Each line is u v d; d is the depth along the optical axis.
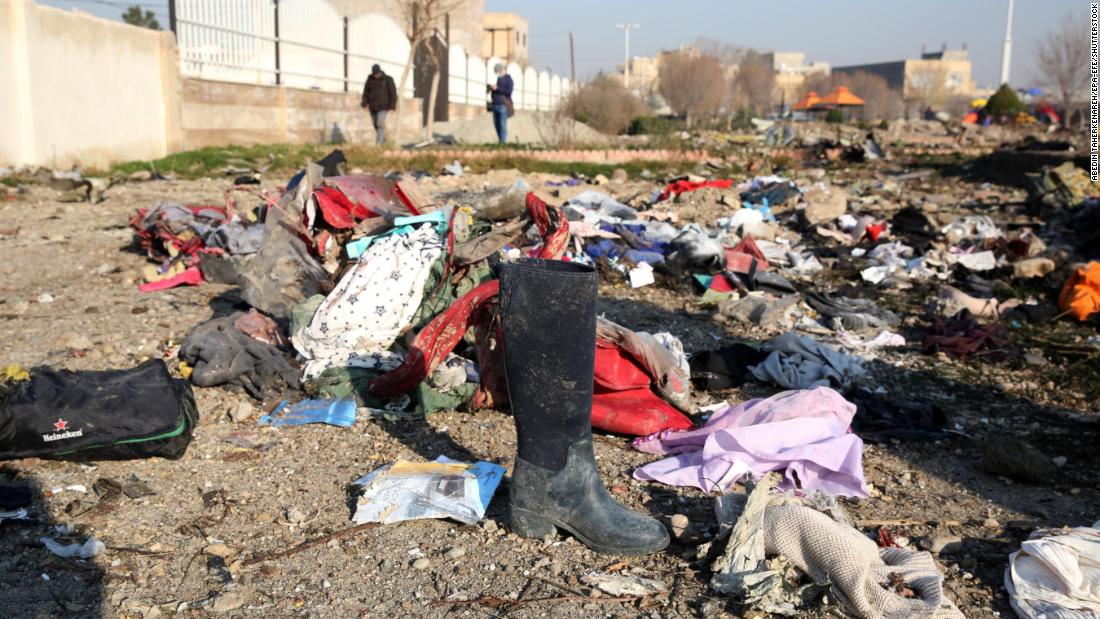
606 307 6.87
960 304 6.81
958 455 4.15
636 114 29.42
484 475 3.58
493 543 3.21
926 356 5.78
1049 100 39.28
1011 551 3.20
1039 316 6.70
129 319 6.03
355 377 4.54
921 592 2.82
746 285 7.41
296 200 5.79
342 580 2.97
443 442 4.12
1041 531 3.11
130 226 9.25
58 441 3.71
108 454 3.79
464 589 2.92
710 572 3.03
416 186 6.05
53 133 13.92
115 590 2.89
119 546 3.16
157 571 3.00
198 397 4.56
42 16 13.54
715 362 5.11
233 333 4.89
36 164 13.43
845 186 14.94
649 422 4.21
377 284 4.86
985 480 3.88
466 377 4.50
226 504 3.48
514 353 3.09
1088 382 5.24
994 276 7.99
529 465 3.20
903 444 4.26
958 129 28.98
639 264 7.78
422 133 25.38
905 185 15.55
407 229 5.26
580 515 3.18
